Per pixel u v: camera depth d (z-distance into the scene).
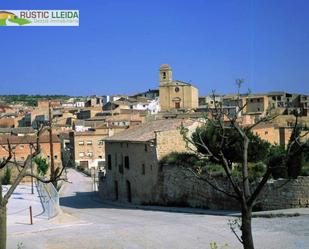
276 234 28.17
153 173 51.25
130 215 42.56
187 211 43.00
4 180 66.25
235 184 13.48
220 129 16.67
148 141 51.56
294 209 36.00
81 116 180.25
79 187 84.38
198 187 44.94
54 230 33.53
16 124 168.00
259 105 148.12
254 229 30.09
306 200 36.47
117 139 59.84
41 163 67.31
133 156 56.09
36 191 59.22
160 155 50.69
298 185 36.56
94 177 87.81
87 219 39.59
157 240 28.88
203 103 179.88
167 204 49.25
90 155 121.56
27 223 36.50
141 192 54.22
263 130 76.38
